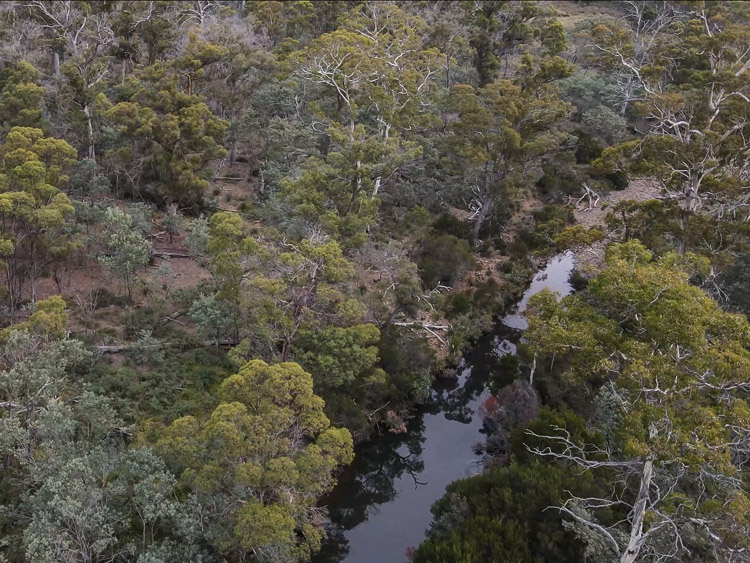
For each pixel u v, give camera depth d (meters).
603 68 72.19
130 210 37.31
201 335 30.69
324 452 20.20
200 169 40.53
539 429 26.23
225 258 28.17
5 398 23.20
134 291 34.12
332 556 25.97
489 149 45.69
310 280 27.20
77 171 40.38
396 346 33.34
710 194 34.91
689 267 22.53
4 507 19.28
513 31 68.81
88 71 43.72
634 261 20.81
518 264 46.84
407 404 33.50
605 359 18.56
